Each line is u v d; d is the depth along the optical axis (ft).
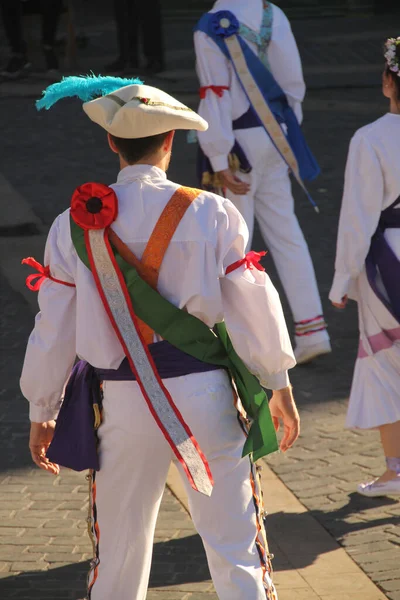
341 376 60.80
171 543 41.42
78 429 29.73
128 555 29.76
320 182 101.50
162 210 28.89
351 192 43.86
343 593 37.65
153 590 37.81
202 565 39.68
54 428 31.09
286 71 60.54
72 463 29.60
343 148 111.96
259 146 60.49
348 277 44.68
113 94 29.58
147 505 29.76
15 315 70.33
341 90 137.90
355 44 168.66
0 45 161.38
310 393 58.18
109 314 28.66
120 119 28.91
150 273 28.78
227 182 60.39
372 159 43.16
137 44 141.90
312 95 135.44
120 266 28.71
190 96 131.13
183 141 115.55
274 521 43.68
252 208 61.77
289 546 41.45
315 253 82.84
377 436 52.11
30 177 101.04
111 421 29.12
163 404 28.45
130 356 28.60
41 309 29.68
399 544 41.22
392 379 44.98
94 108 29.43
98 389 29.73
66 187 98.07
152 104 28.94
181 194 29.07
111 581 29.81
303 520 43.68
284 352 29.30
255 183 61.26
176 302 28.99
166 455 29.25
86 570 39.42
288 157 61.31
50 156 108.37
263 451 29.53
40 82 138.82
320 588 38.06
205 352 29.19
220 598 29.71
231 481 29.37
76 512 44.29
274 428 30.30
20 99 131.54
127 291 28.60
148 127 28.99
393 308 44.24
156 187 29.22
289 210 62.75
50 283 29.63
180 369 28.81
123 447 29.04
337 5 200.13
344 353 64.54
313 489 46.57
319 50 164.55
